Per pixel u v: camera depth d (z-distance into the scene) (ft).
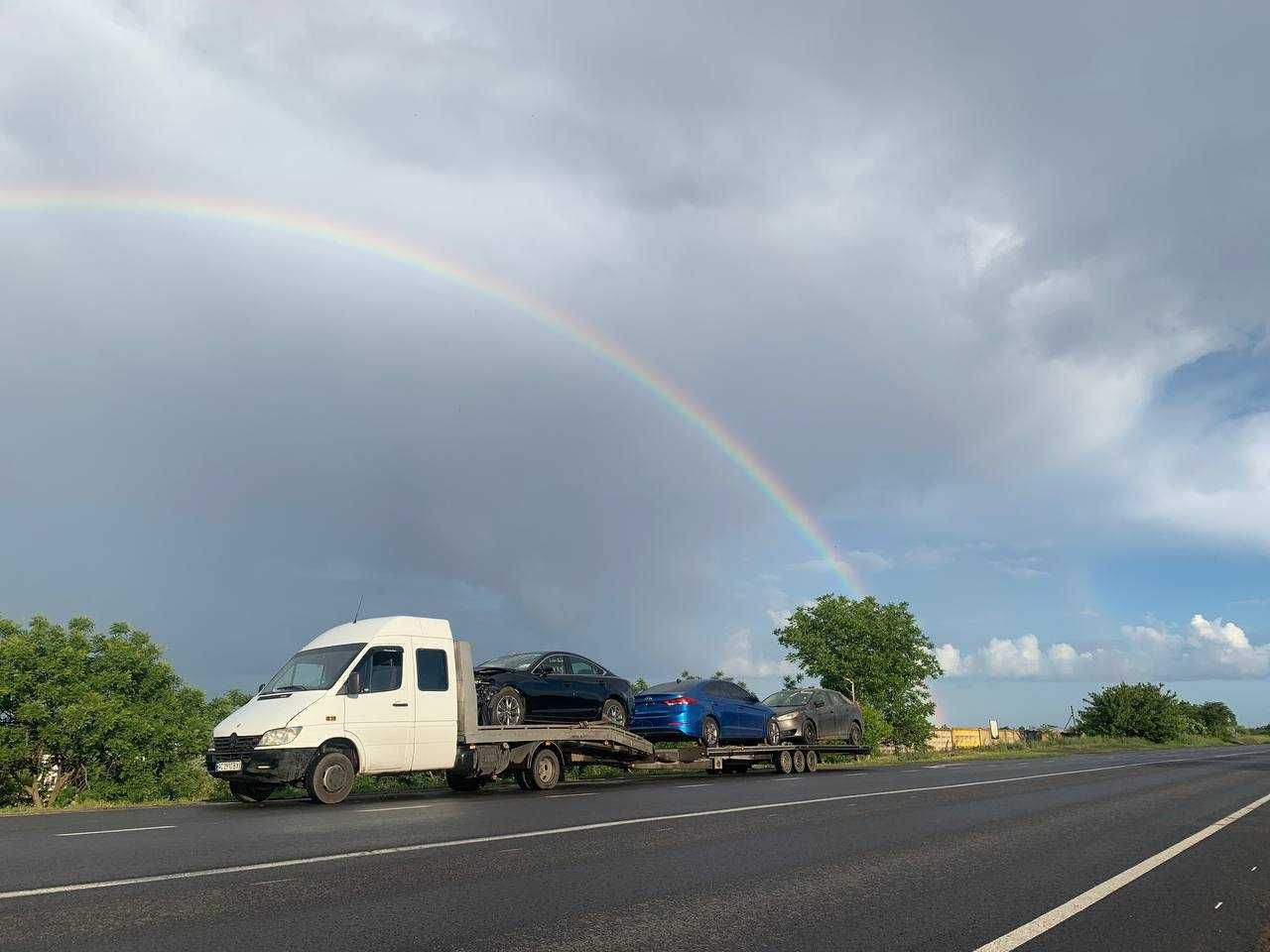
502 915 19.58
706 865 26.32
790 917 20.06
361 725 44.16
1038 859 28.68
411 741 45.91
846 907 21.16
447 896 21.26
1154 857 29.58
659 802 44.21
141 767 95.04
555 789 53.93
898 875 25.43
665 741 68.85
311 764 42.37
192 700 101.96
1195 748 177.47
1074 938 18.86
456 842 29.48
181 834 31.24
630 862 26.45
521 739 51.80
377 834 31.27
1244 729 353.31
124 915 18.94
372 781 58.95
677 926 19.03
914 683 147.74
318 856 26.45
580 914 19.86
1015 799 48.29
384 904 20.31
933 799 47.55
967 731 195.83
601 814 38.19
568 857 27.09
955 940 18.44
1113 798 49.62
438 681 47.67
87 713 89.76
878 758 116.98
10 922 18.28
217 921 18.53
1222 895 23.65
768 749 74.69
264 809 41.09
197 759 99.76
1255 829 37.14
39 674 91.25
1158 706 237.04
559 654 59.26
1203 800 49.11
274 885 22.21
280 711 42.70
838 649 146.92
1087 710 246.47
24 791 91.35
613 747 59.36
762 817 38.17
